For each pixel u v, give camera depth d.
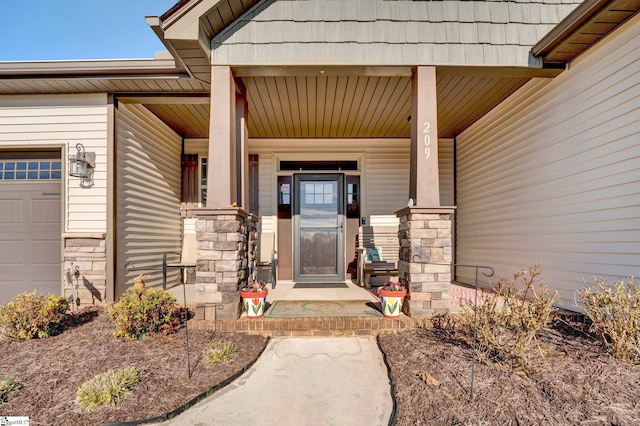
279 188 6.19
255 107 4.77
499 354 2.53
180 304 4.00
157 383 2.33
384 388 2.42
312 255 6.06
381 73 3.61
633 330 2.46
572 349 2.66
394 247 5.87
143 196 4.92
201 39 3.17
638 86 2.93
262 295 3.44
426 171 3.46
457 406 1.98
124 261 4.45
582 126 3.45
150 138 5.11
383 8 3.48
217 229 3.36
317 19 3.44
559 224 3.74
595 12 2.89
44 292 4.33
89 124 4.29
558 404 1.96
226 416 2.08
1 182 4.44
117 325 3.03
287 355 2.94
